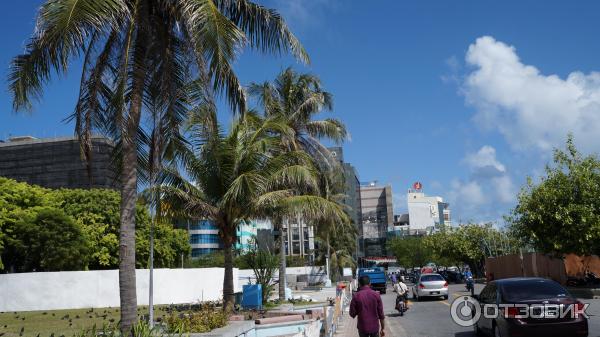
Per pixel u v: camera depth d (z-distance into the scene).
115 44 11.73
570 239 29.28
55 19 9.49
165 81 11.95
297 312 19.72
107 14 9.77
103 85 11.88
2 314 24.95
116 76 11.81
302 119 32.00
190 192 19.03
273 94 32.47
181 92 12.21
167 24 12.09
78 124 11.77
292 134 24.80
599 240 28.38
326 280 52.84
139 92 11.65
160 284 30.80
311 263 82.94
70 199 51.25
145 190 16.89
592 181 28.56
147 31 11.62
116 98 11.06
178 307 25.25
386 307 28.66
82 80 11.62
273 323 16.75
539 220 29.89
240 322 15.34
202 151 18.12
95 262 48.91
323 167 32.72
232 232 20.00
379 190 173.50
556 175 30.17
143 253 53.25
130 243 10.95
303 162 22.84
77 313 24.06
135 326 9.34
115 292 28.56
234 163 18.98
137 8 11.52
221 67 10.48
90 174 12.07
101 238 49.44
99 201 51.38
